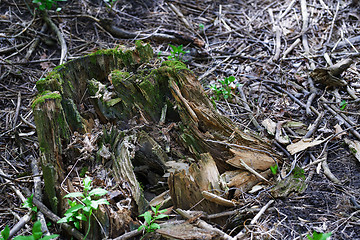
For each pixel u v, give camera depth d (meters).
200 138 2.83
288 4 5.34
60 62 4.23
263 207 2.57
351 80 3.95
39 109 2.53
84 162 2.79
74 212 2.44
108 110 3.00
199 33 4.94
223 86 3.87
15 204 2.78
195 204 2.62
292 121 3.49
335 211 2.54
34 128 3.47
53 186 2.57
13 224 2.62
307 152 3.14
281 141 3.21
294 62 4.34
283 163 2.95
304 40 4.63
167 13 5.29
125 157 2.71
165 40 4.72
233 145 2.79
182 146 2.92
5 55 4.38
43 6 4.59
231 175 2.75
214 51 4.64
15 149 3.27
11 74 4.11
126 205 2.52
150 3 5.46
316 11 5.09
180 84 2.86
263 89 4.00
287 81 4.05
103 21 4.81
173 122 3.02
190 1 5.57
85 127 2.95
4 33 4.61
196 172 2.64
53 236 2.04
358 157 2.94
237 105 3.78
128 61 3.17
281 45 4.65
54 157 2.59
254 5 5.46
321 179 2.84
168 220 2.54
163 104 3.02
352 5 5.08
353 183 2.78
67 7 5.15
